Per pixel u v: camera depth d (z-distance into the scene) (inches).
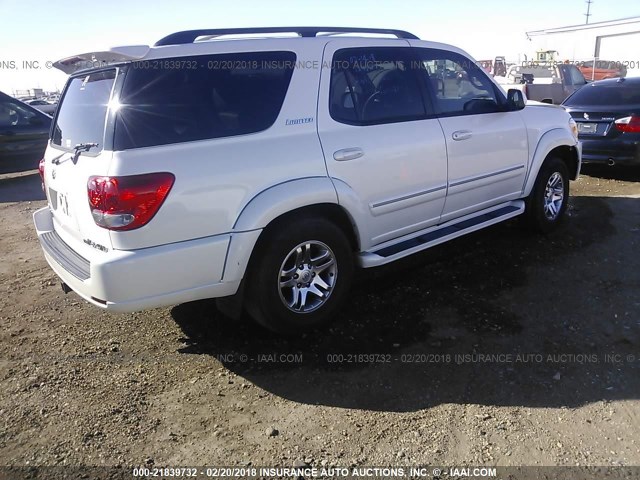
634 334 142.7
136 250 116.9
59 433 111.3
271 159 131.1
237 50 131.6
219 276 127.5
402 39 167.8
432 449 105.0
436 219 176.4
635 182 309.9
